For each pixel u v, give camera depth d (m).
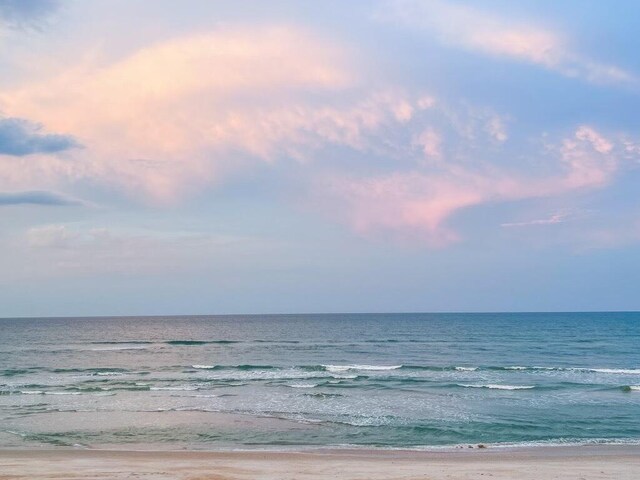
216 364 49.50
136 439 20.16
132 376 39.75
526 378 38.34
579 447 18.98
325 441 20.02
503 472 13.71
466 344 74.69
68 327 149.00
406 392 31.28
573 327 122.44
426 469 14.12
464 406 27.02
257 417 24.00
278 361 52.81
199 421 23.17
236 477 12.65
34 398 29.19
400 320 182.25
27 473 13.08
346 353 61.72
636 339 83.12
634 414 25.11
